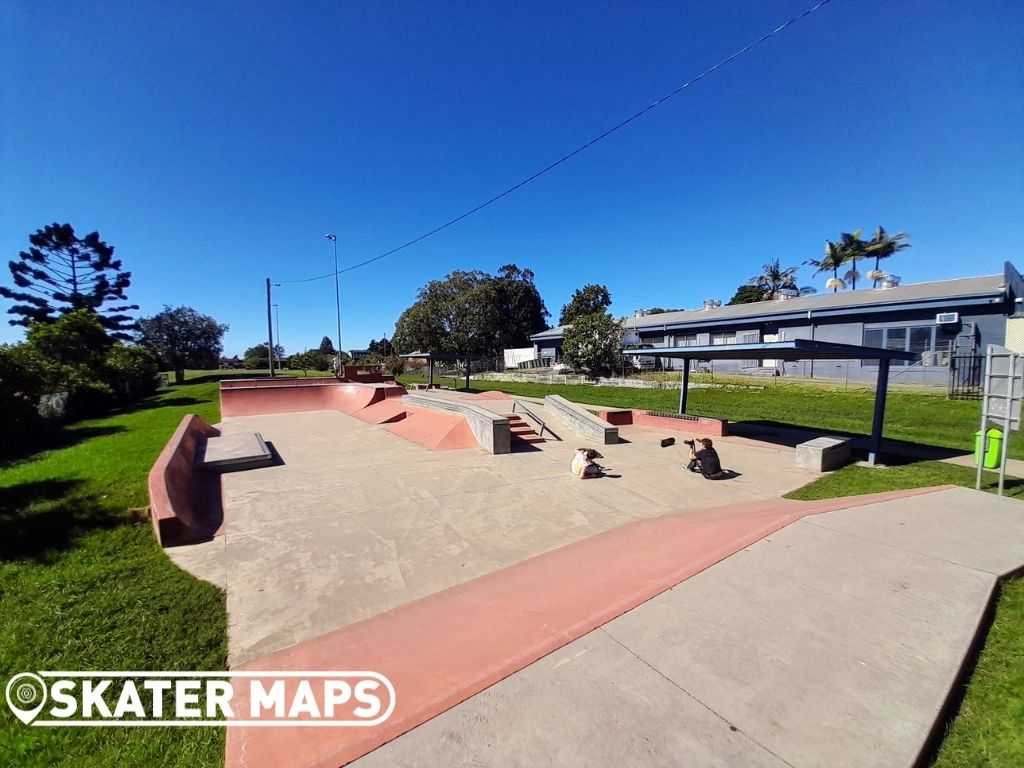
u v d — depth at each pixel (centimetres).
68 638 340
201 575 449
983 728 214
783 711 218
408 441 1150
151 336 4466
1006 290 1611
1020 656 264
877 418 831
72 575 437
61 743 248
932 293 1847
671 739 203
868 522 461
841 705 221
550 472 837
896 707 219
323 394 1922
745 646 267
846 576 349
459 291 4891
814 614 299
